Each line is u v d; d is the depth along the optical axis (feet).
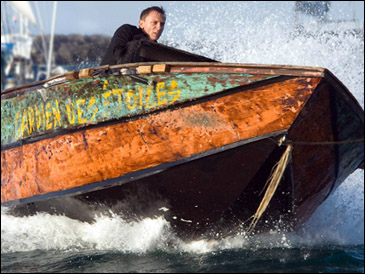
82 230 70.74
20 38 431.43
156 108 59.00
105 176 63.41
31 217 74.79
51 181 68.44
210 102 56.90
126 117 60.80
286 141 55.11
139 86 59.47
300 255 61.41
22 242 70.79
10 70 413.59
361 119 58.49
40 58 502.79
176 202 61.93
